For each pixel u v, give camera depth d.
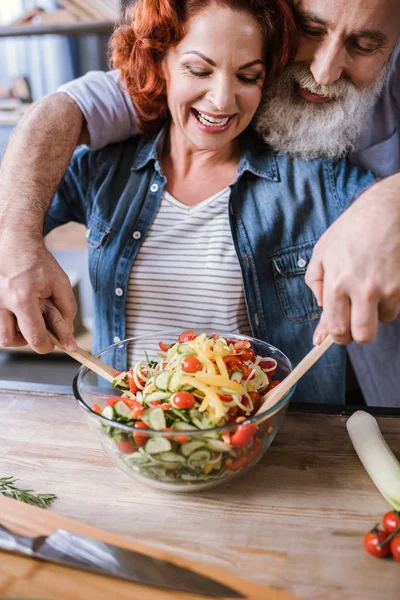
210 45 1.07
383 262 0.81
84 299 3.05
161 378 0.85
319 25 1.09
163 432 0.76
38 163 1.20
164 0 1.07
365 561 0.74
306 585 0.71
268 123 1.29
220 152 1.31
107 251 1.35
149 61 1.18
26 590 0.68
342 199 1.31
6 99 2.76
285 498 0.85
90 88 1.31
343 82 1.19
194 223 1.31
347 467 0.91
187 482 0.83
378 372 1.58
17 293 0.95
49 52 2.72
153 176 1.34
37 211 1.13
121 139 1.38
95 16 2.21
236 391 0.81
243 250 1.30
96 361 0.96
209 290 1.32
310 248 1.32
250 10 1.06
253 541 0.78
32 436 0.99
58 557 0.71
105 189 1.37
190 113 1.19
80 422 1.02
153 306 1.36
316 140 1.29
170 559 0.72
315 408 1.05
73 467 0.92
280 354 0.98
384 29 1.08
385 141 1.40
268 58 1.16
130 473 0.85
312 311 1.34
